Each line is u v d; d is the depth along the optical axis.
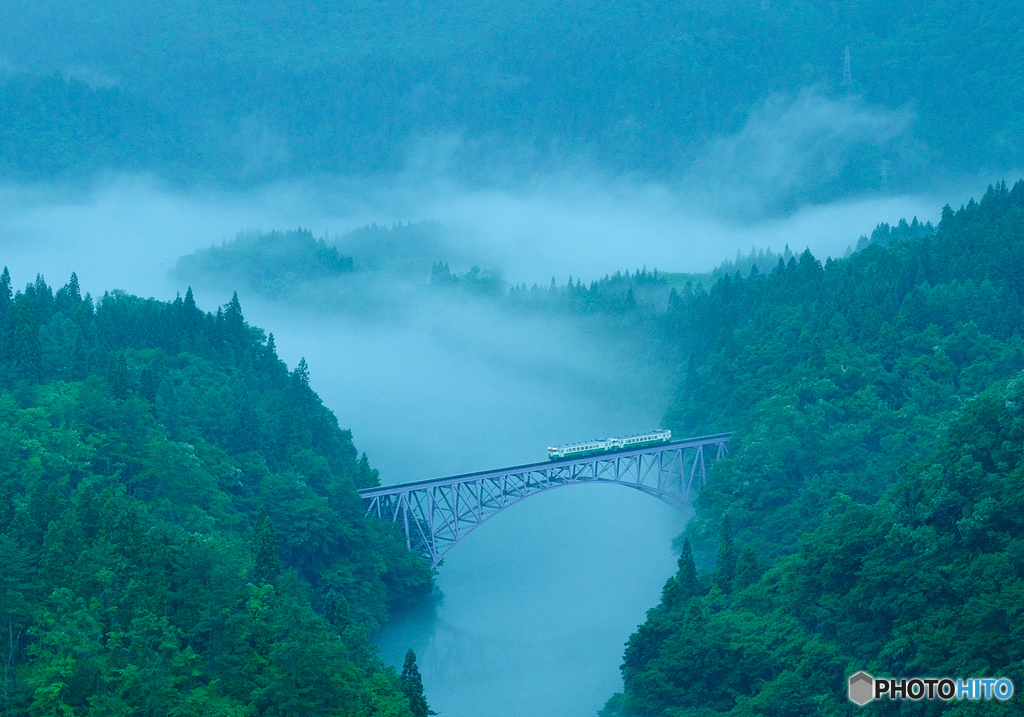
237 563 172.25
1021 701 137.00
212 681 146.75
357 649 166.25
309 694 147.62
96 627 145.50
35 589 149.62
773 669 169.12
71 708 136.75
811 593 174.88
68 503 177.38
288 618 156.00
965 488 167.38
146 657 145.38
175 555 163.25
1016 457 169.00
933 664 148.75
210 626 152.38
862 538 171.38
